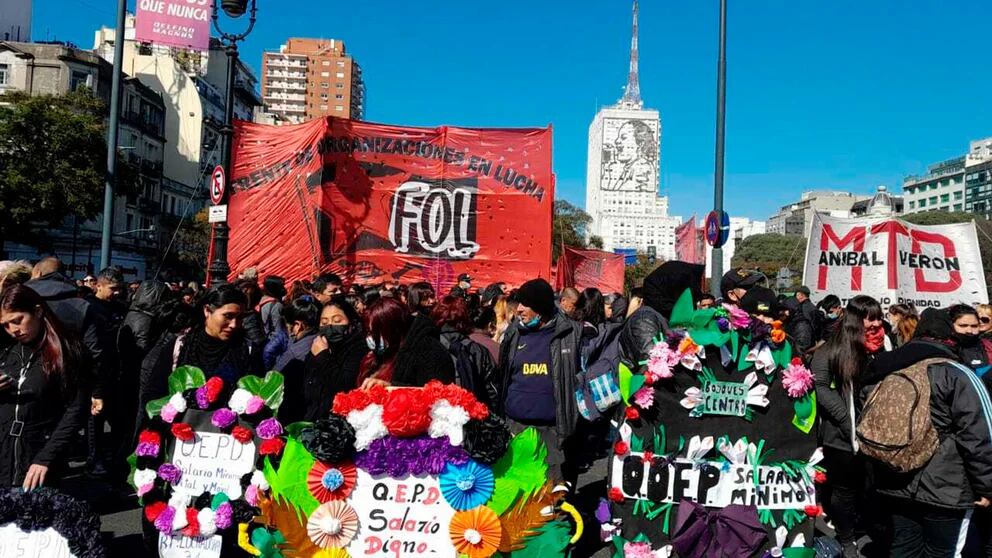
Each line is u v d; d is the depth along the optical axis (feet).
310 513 11.54
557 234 206.90
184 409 13.19
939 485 13.35
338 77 504.02
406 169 37.42
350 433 11.44
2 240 112.68
